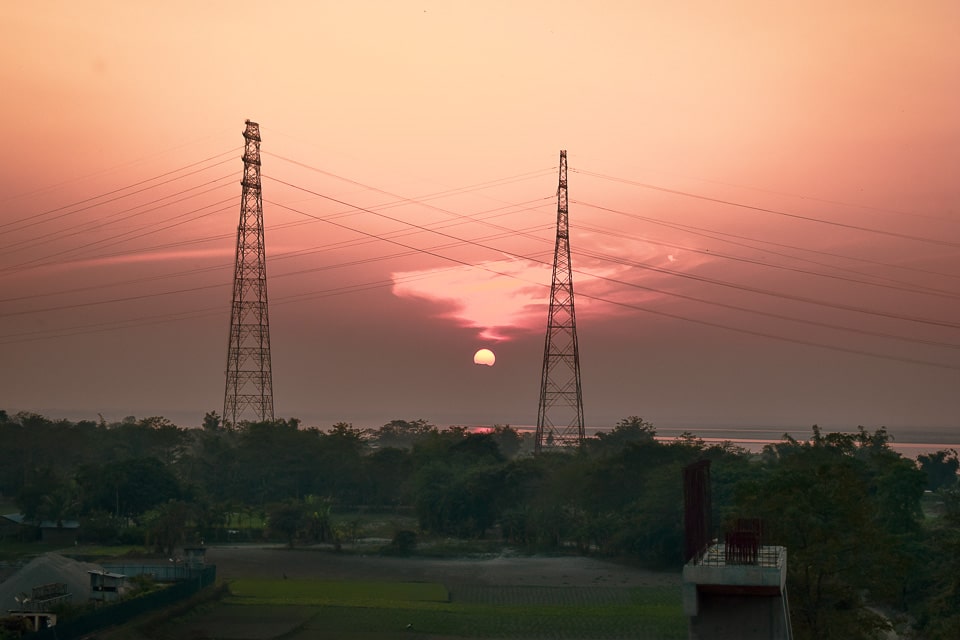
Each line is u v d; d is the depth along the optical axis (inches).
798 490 2352.4
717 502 4763.8
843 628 2217.0
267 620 3393.2
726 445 7017.7
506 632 3280.0
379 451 7751.0
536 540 5610.2
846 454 4692.4
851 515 2295.8
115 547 5369.1
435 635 3223.4
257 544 5625.0
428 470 6491.1
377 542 5713.6
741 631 1407.5
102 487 5890.8
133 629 2999.5
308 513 5753.0
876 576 2272.4
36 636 2613.2
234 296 7480.3
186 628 3211.1
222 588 3833.7
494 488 6043.3
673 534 4842.5
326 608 3639.3
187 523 5718.5
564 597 4060.0
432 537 5964.6
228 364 7578.7
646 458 5684.1
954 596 2635.3
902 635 2972.4
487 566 4936.0
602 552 5334.6
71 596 3189.0
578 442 7204.7
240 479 7544.3
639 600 3983.8
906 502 4003.4
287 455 7490.2
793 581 2247.8
